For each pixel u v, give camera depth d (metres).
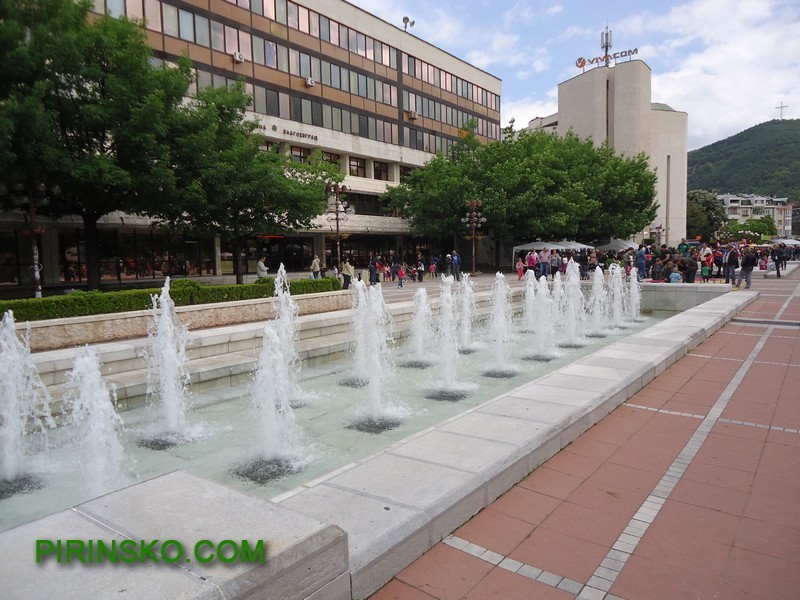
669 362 8.28
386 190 39.78
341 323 12.13
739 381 7.41
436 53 44.75
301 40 32.84
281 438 5.81
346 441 5.72
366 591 2.73
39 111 13.45
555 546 3.26
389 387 7.99
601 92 57.34
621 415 5.90
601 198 42.53
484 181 37.97
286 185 20.98
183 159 17.47
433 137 44.59
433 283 32.19
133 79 16.19
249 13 29.67
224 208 19.73
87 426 6.17
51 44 14.11
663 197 65.50
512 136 41.34
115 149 16.53
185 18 26.52
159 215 19.25
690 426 5.52
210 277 29.14
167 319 7.89
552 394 5.91
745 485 4.11
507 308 13.06
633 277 17.19
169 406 7.23
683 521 3.57
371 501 3.34
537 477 4.27
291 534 2.42
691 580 2.92
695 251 29.27
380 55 39.06
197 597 1.96
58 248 23.44
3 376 6.84
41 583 2.05
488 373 8.85
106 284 24.09
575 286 14.77
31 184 15.63
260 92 30.44
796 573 2.97
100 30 15.83
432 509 3.27
